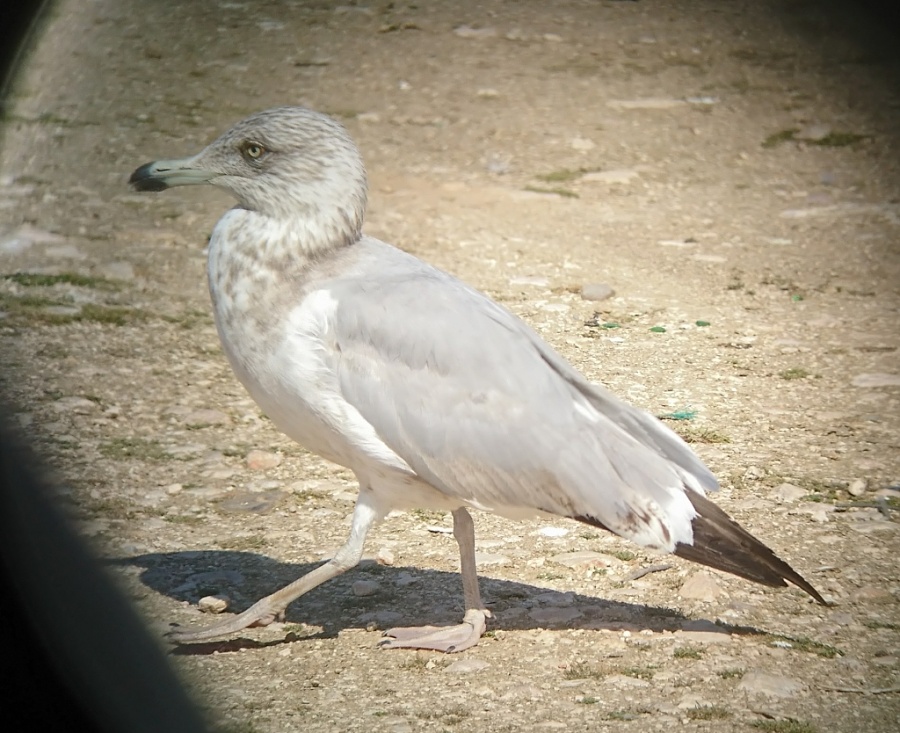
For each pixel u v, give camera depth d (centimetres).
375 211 1798
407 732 757
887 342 1439
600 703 793
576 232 1756
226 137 869
